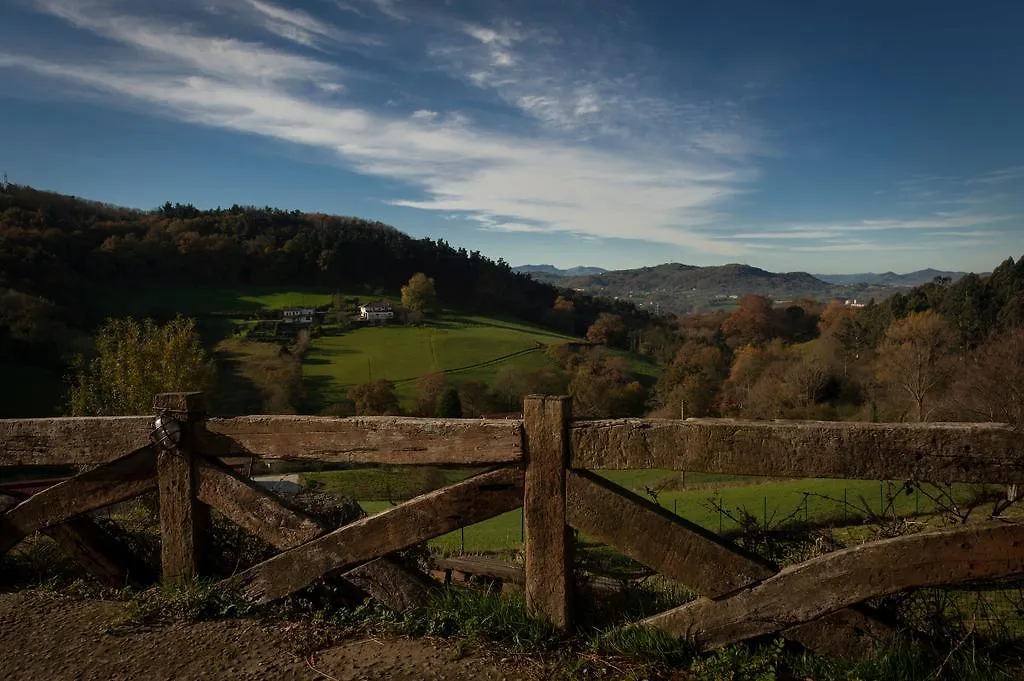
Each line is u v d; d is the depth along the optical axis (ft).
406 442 10.36
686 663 8.88
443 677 8.75
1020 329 80.18
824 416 126.52
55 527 12.34
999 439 7.66
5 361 136.87
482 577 17.85
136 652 9.82
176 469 11.58
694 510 51.96
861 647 8.61
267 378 173.47
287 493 16.92
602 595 10.71
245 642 10.02
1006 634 9.11
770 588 8.66
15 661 9.68
